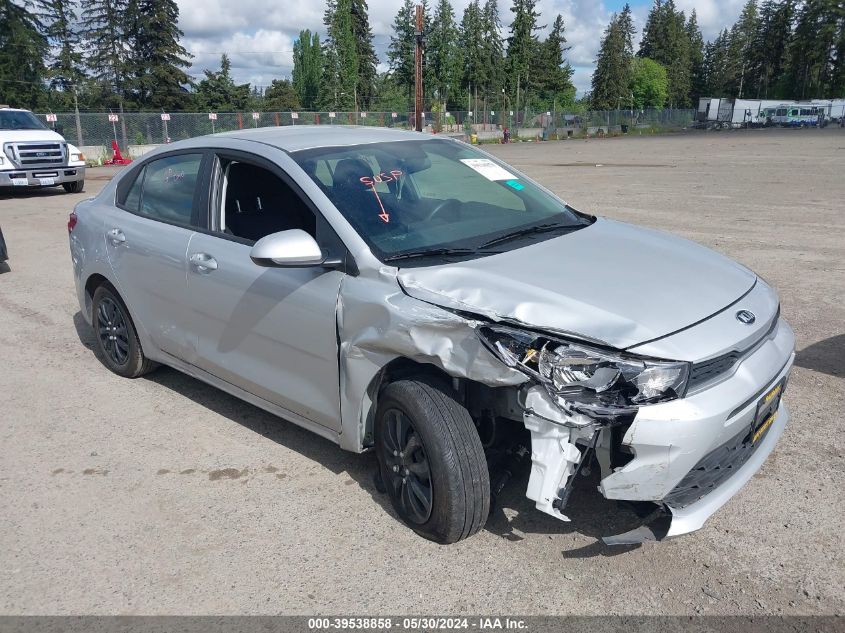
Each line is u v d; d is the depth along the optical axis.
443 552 3.11
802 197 13.86
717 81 127.50
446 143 4.40
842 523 3.23
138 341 4.93
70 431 4.36
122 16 58.94
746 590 2.82
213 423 4.43
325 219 3.40
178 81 60.62
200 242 4.08
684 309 2.86
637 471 2.60
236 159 4.01
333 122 45.44
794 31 107.62
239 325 3.85
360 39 93.69
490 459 3.29
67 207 14.77
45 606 2.85
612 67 110.19
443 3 86.62
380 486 3.57
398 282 3.09
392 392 3.10
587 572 2.96
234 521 3.39
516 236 3.61
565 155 32.69
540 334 2.69
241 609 2.80
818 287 7.09
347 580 2.95
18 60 52.12
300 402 3.62
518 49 94.69
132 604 2.85
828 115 78.19
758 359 2.92
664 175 19.58
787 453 3.86
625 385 2.57
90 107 58.97
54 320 6.70
